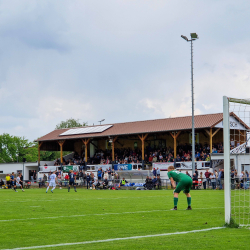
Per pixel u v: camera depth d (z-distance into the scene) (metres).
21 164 57.38
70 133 54.31
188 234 8.00
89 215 11.68
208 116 44.84
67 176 46.19
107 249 6.60
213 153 41.25
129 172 44.12
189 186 13.07
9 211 13.12
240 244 6.90
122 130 49.50
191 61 37.12
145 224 9.55
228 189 9.29
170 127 45.28
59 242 7.29
